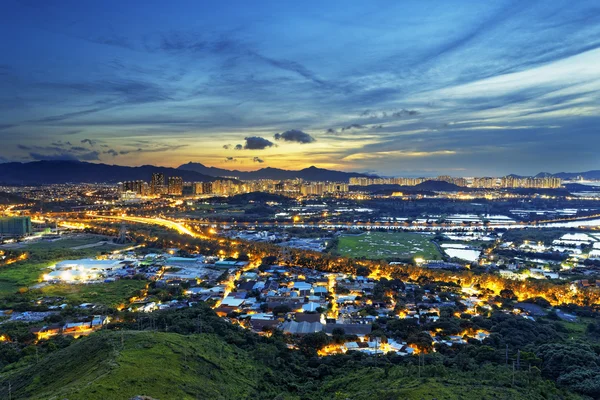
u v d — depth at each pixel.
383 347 190.50
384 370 157.12
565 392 139.25
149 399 108.00
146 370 128.88
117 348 142.50
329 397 140.25
